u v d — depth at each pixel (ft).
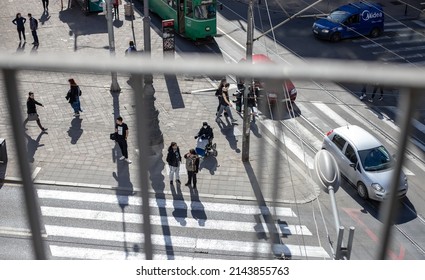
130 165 60.08
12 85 6.63
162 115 68.44
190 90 72.54
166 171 59.21
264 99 7.74
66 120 68.28
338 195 56.18
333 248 47.85
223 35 96.48
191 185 57.16
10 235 49.34
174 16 94.32
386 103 70.28
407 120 6.39
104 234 50.83
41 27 97.19
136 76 6.83
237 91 67.21
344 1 111.75
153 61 6.11
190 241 50.29
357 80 5.89
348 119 68.90
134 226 51.88
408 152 6.74
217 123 67.67
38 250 8.34
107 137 65.26
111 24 70.28
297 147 63.82
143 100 7.07
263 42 94.22
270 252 11.22
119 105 71.10
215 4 90.94
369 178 54.80
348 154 57.47
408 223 52.37
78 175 58.85
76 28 97.30
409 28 102.32
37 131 66.08
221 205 54.75
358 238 50.37
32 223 8.20
